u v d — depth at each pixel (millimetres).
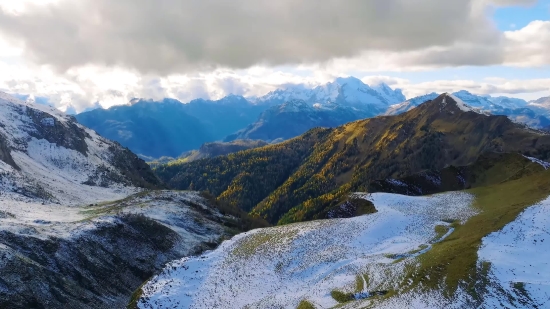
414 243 67812
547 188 78938
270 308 51375
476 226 68438
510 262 51719
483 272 49812
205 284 60062
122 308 64562
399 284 51469
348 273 58312
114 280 70062
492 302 44188
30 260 61812
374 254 65000
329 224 80438
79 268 67375
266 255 68562
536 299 44125
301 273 61531
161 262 80125
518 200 78062
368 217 82438
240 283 59938
